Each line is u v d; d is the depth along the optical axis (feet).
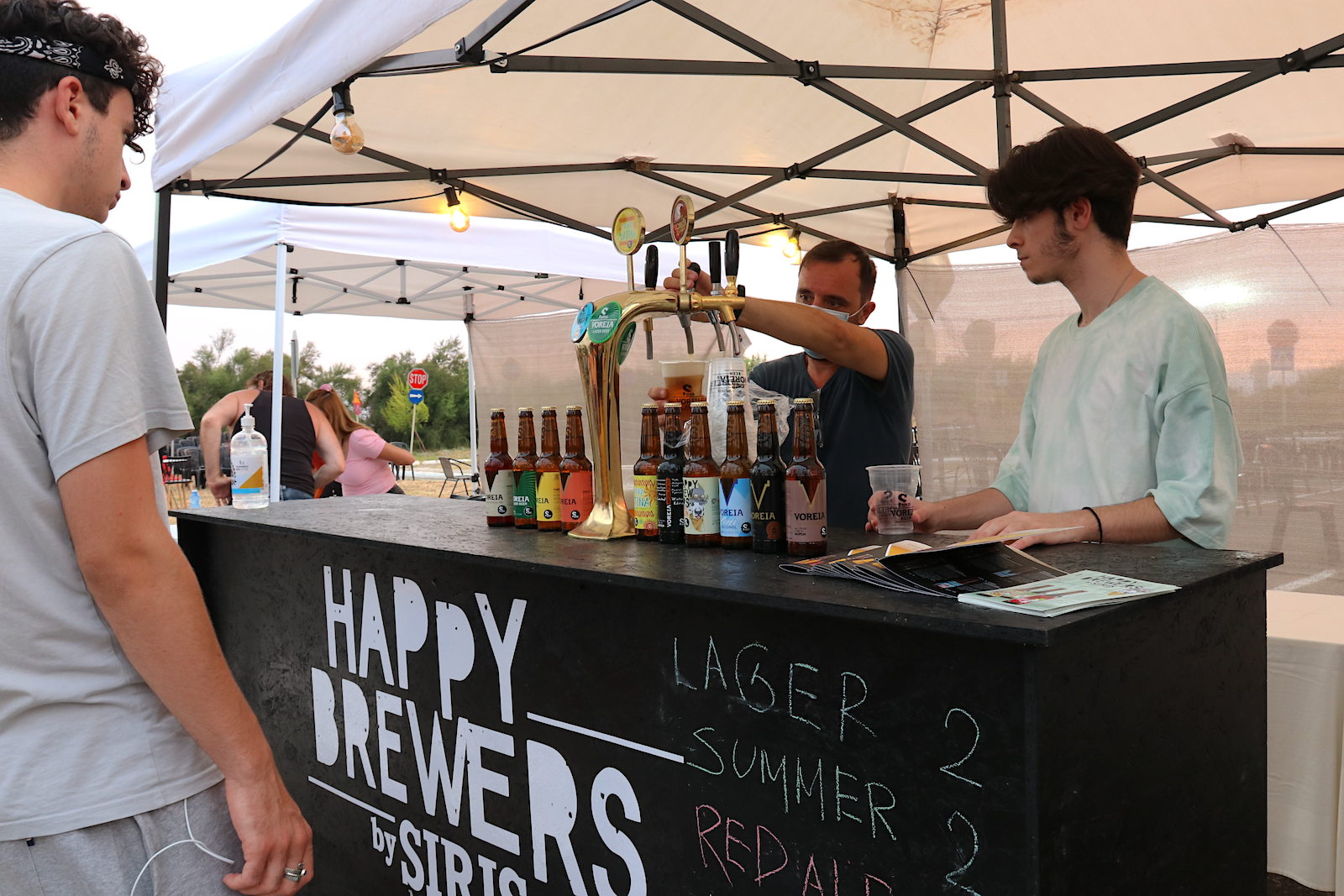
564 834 5.02
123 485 3.13
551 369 27.37
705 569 4.11
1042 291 15.92
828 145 13.03
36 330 3.06
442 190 14.19
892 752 3.43
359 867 6.89
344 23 7.03
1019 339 16.17
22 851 3.17
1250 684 4.13
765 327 5.77
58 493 3.19
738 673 4.01
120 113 3.62
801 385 8.02
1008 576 3.54
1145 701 3.44
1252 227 13.83
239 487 9.02
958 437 16.74
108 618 3.18
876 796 3.50
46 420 3.07
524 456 6.11
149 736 3.42
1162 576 3.64
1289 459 13.41
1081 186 5.34
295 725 7.59
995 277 16.35
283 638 7.66
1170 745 3.60
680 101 11.35
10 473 3.08
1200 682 3.78
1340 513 13.01
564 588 4.90
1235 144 12.78
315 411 15.74
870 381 7.14
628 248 5.43
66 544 3.22
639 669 4.50
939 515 5.57
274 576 7.72
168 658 3.22
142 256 17.35
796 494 4.35
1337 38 8.82
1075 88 11.63
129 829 3.37
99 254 3.22
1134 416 5.31
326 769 7.21
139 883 3.39
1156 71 9.54
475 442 28.99
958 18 10.41
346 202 13.76
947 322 16.78
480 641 5.54
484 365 29.01
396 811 6.41
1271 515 13.55
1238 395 13.85
